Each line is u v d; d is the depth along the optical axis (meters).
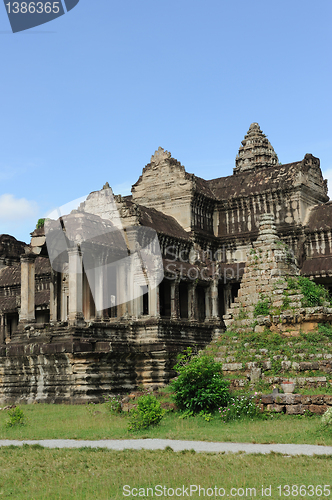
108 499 15.41
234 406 26.69
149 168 59.25
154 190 58.34
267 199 57.09
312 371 30.22
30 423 29.48
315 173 59.34
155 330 45.50
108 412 30.88
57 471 18.34
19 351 42.47
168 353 44.44
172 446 21.34
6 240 69.62
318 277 52.22
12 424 28.77
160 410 26.61
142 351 44.91
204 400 27.34
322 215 55.91
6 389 43.53
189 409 27.73
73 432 25.98
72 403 39.03
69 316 41.72
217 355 33.72
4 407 38.56
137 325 45.97
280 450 20.00
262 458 18.73
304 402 26.22
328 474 16.80
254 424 25.19
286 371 30.88
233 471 17.34
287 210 55.97
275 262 36.06
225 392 27.69
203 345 49.69
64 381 40.78
